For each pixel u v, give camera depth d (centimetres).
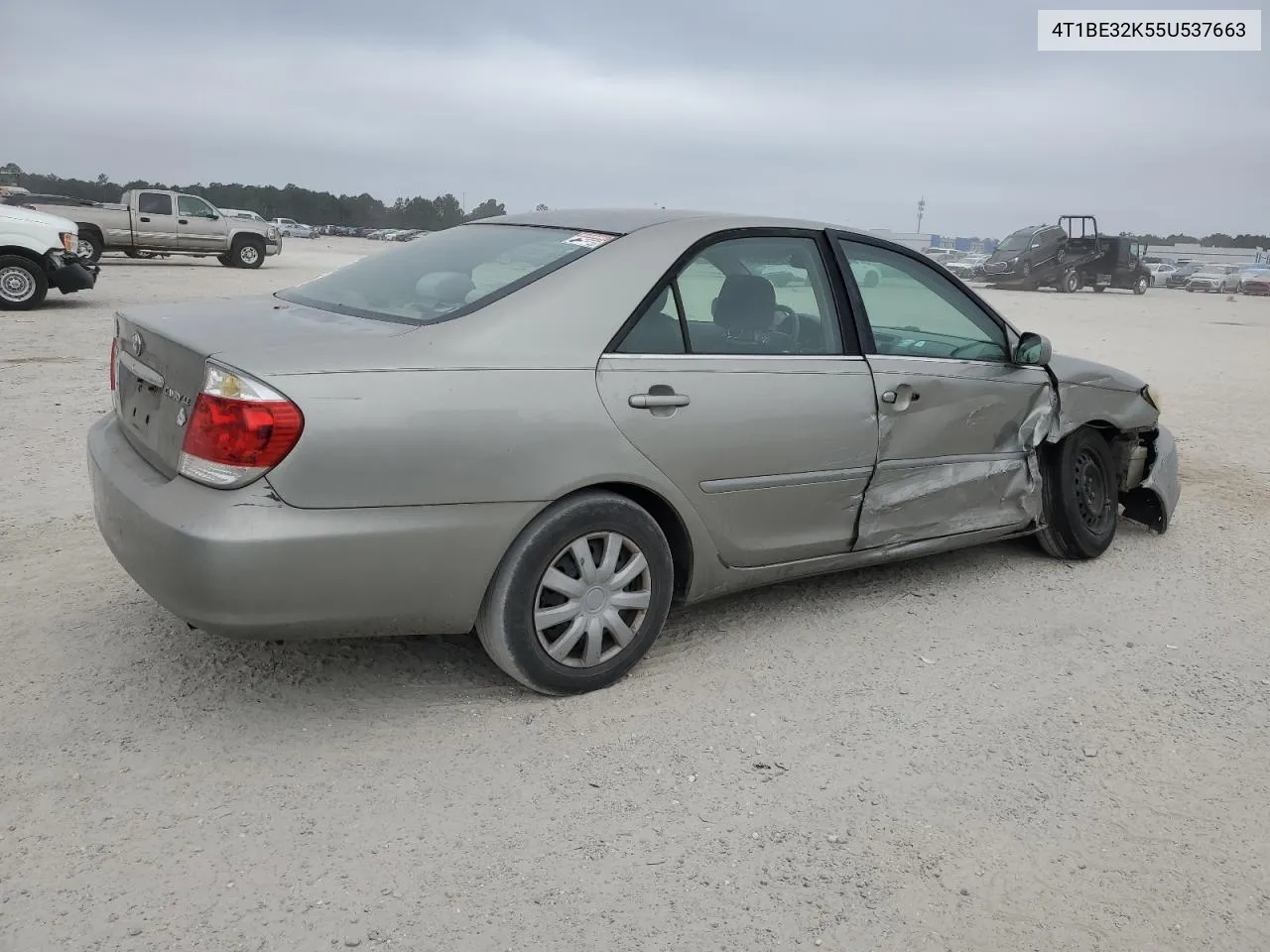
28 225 1467
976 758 331
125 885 249
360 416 295
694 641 410
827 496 409
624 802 296
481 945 236
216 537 283
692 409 359
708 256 383
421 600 315
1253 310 3359
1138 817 303
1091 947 247
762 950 240
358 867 261
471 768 309
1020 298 3259
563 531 335
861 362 417
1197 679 399
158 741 314
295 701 343
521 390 322
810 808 298
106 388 880
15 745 307
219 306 377
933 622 444
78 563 457
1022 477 491
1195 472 772
